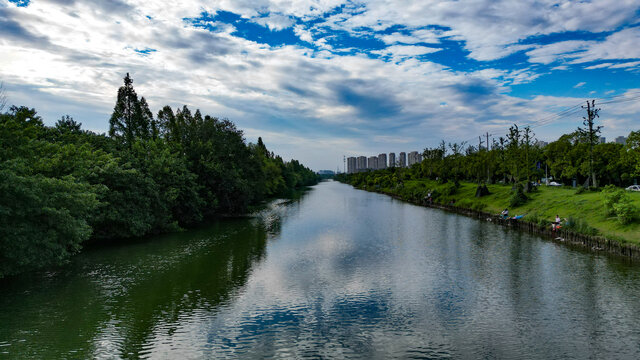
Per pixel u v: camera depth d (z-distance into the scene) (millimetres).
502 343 18922
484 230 53469
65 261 34219
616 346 18484
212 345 18578
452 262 34844
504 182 100125
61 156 37750
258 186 93062
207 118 83375
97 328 20250
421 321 21641
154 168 53594
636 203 42031
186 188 57625
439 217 69688
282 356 17578
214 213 73750
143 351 17859
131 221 44562
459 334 19969
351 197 131125
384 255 37812
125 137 63438
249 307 23641
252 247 41438
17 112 36625
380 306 23953
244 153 88500
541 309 23234
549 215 51500
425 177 151750
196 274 30609
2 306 23328
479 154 106438
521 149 72688
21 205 25750
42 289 26531
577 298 24922
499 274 30734
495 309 23344
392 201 111250
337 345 18734
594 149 72188
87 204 31938
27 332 19609
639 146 51969
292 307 23719
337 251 39625
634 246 33969
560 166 82312
